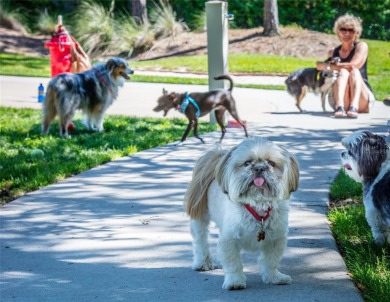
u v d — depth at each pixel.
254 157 5.44
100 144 12.59
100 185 9.83
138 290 6.10
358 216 7.87
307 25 32.91
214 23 14.04
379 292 5.75
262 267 6.16
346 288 6.00
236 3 33.00
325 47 28.19
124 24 30.86
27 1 35.28
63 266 6.74
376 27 32.72
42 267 6.73
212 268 6.59
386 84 20.70
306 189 9.34
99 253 7.09
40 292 6.11
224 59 14.10
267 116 15.45
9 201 9.27
